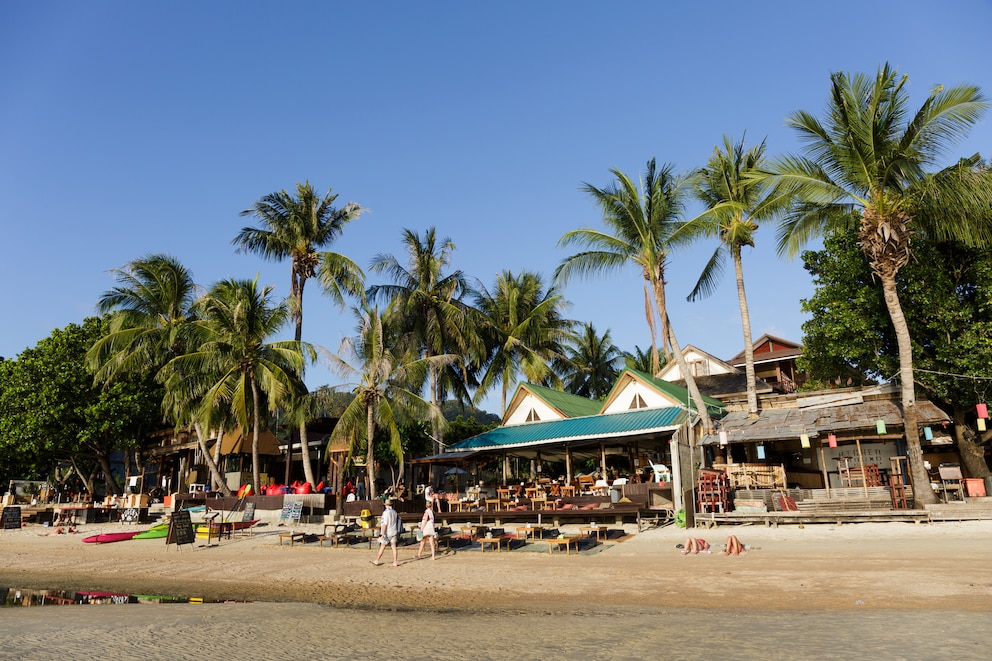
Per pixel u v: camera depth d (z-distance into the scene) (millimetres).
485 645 8062
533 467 37344
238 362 32312
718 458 27828
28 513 34719
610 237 27984
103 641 8734
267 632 9312
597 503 24094
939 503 20672
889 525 18625
